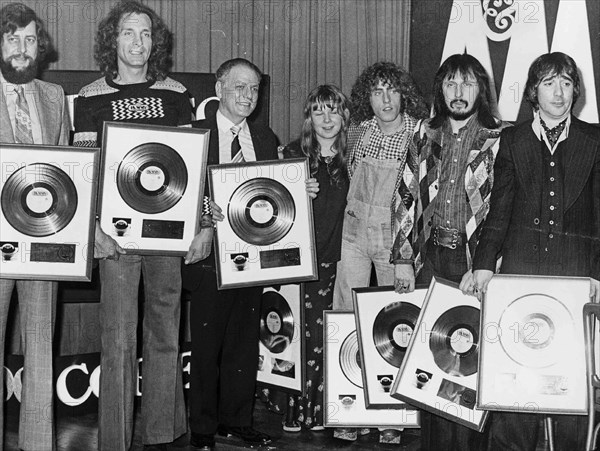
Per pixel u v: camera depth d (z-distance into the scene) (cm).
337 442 390
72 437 389
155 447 361
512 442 345
